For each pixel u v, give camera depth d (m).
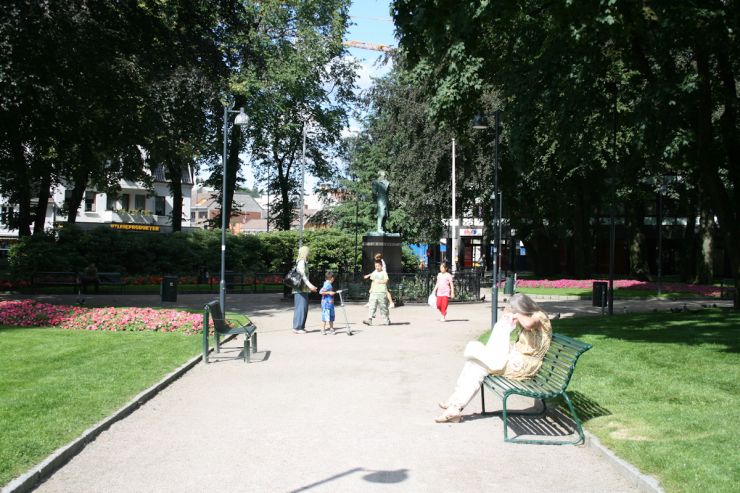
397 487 5.48
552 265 51.25
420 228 45.22
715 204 20.59
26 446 6.11
